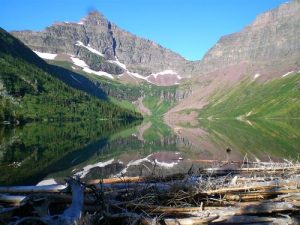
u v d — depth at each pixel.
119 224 12.15
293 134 91.12
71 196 13.86
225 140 74.69
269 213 13.33
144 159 46.06
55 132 110.88
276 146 58.59
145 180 18.48
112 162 43.53
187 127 162.50
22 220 11.15
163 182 17.02
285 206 13.21
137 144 69.56
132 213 12.07
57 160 45.41
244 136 86.69
